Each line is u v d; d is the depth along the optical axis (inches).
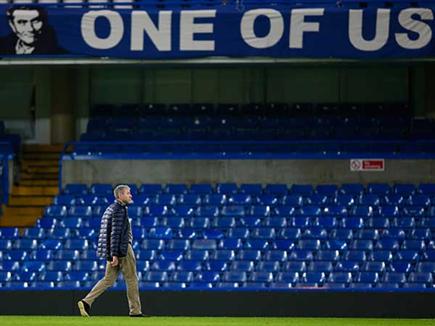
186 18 2891.2
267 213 3029.0
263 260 2787.9
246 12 2881.4
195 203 3107.8
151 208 3075.8
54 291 2410.2
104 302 2380.7
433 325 2069.4
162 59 2898.6
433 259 2741.1
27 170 3472.0
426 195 3068.4
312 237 2888.8
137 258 2817.4
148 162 3277.6
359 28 2851.9
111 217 2009.1
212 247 2866.6
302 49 2866.6
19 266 2797.7
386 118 3555.6
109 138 3550.7
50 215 3105.3
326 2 3021.7
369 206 3019.2
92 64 3051.2
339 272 2669.8
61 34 2913.4
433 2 2977.4
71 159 3297.2
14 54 2925.7
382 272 2657.5
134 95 3762.3
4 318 2218.3
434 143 3292.3
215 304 2377.0
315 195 3097.9
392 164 3206.2
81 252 2854.3
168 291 2384.4
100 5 3144.7
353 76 3713.1
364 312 2349.9
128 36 2896.2
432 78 3555.6
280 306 2368.4
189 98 3754.9
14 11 2925.7
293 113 3649.1
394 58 2856.8
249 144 3358.8
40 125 3693.4
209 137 3533.5
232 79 3747.5
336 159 3218.5
